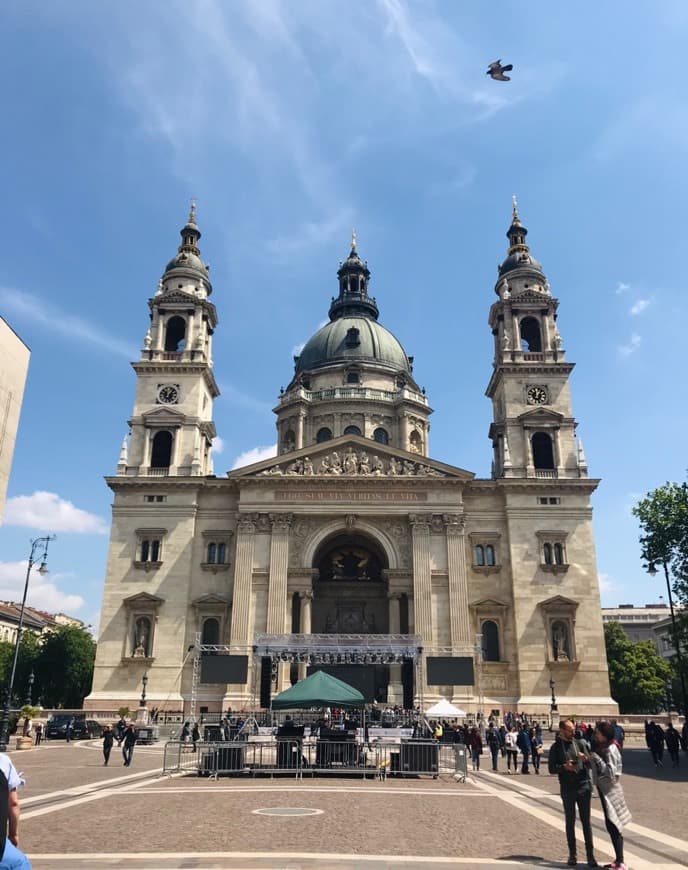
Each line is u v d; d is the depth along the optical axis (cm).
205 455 8756
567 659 7288
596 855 1667
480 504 7906
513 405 8400
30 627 16262
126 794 2733
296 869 1480
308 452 7925
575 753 1612
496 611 7462
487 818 2236
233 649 7194
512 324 8831
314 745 3928
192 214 9731
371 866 1516
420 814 2294
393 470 7831
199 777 3388
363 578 8350
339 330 11012
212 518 7862
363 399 9962
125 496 7862
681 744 5356
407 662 6906
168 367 8462
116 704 7156
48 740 6266
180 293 8850
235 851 1666
